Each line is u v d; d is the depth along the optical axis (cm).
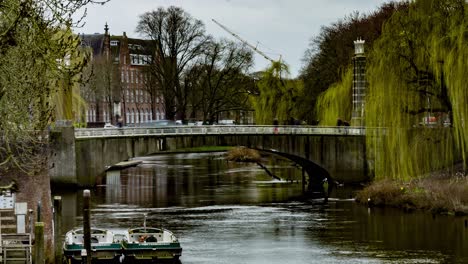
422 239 6512
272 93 14825
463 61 7631
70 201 9169
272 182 11875
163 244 5809
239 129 11044
